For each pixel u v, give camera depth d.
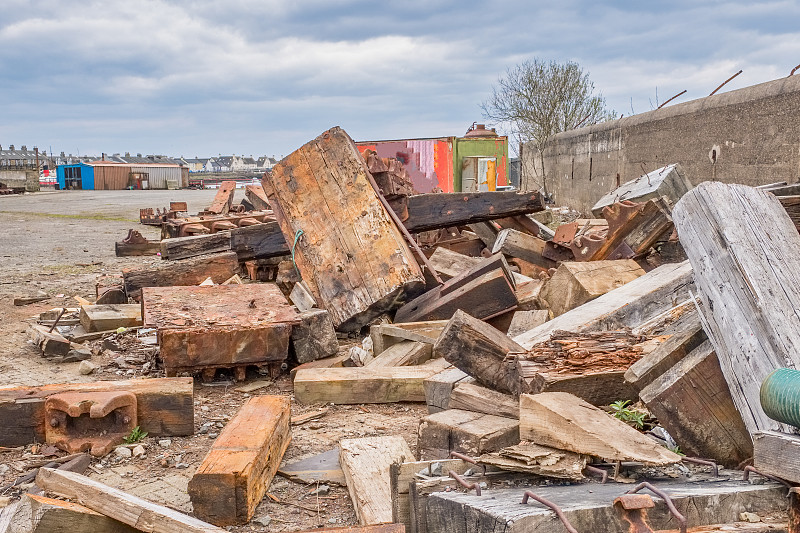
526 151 30.45
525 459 3.26
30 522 3.18
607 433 3.27
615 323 5.79
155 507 3.41
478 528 2.79
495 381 4.61
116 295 9.73
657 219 8.23
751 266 3.71
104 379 6.92
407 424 5.62
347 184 8.76
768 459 3.00
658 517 2.82
